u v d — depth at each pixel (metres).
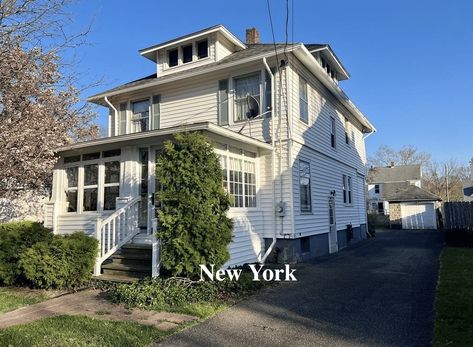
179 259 7.70
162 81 14.07
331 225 15.72
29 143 10.20
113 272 9.12
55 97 10.89
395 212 33.72
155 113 14.78
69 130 12.61
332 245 15.51
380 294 7.36
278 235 11.87
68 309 6.56
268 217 12.04
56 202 12.29
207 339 5.07
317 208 14.16
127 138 10.27
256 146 11.62
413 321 5.64
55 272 7.84
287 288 8.03
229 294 7.32
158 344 4.90
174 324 5.66
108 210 11.34
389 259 12.30
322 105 15.41
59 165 12.59
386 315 5.98
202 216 7.75
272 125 12.10
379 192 48.00
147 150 11.02
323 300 7.01
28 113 10.30
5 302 7.07
